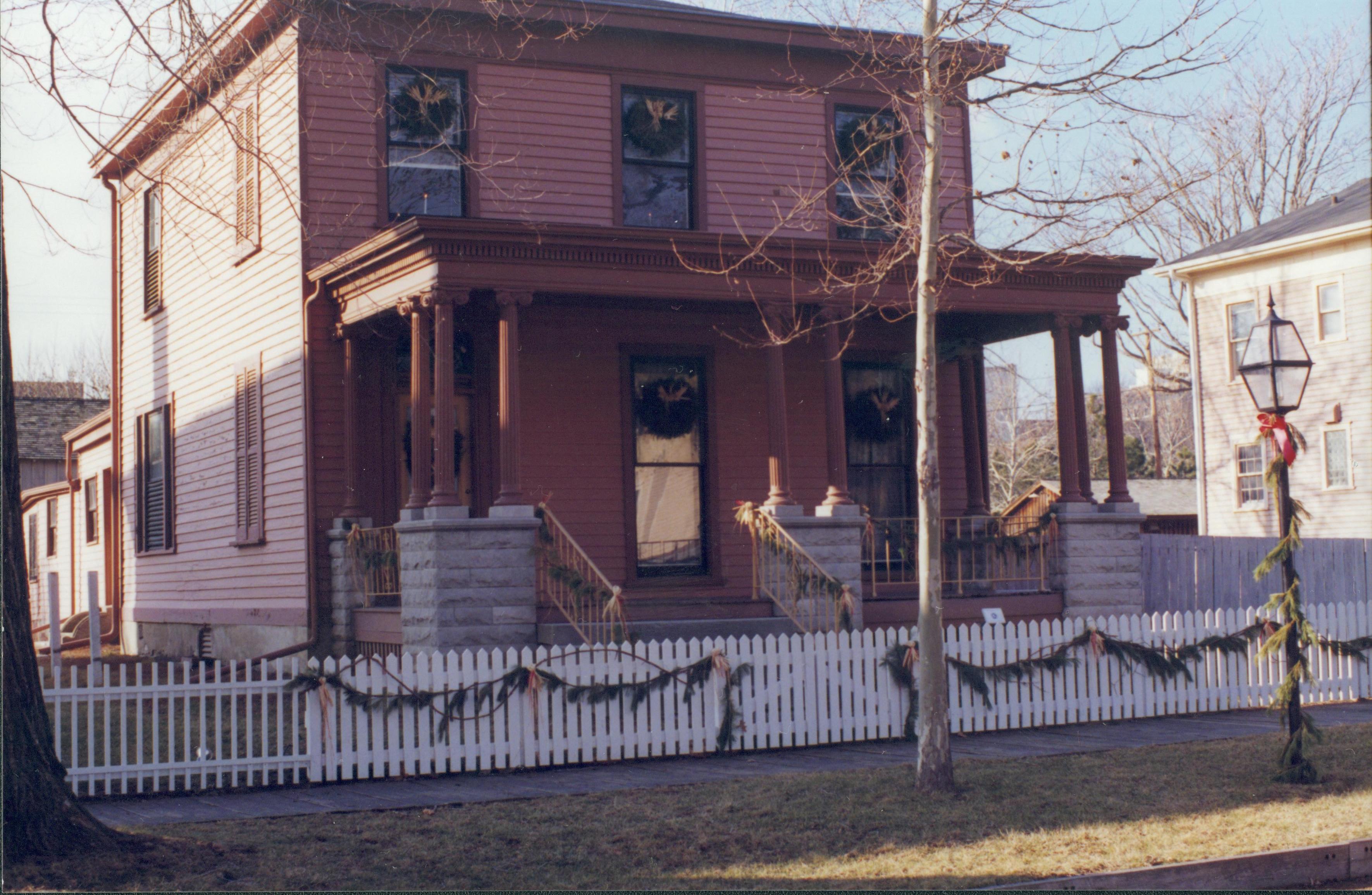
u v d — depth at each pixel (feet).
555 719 40.16
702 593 57.77
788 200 61.57
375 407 55.52
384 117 55.21
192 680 58.44
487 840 29.32
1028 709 47.11
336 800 34.50
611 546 57.16
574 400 57.21
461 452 56.65
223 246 63.16
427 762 38.45
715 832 29.99
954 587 60.59
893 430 64.08
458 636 46.29
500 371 48.26
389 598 53.42
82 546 101.19
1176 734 44.78
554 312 57.16
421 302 48.11
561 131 58.44
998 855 27.66
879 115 61.62
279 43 55.83
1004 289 55.31
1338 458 97.14
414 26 55.77
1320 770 37.24
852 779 36.09
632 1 64.13
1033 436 185.37
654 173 60.08
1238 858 26.78
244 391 61.00
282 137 56.34
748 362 60.49
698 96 60.64
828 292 50.65
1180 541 69.00
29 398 131.85
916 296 53.31
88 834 26.94
